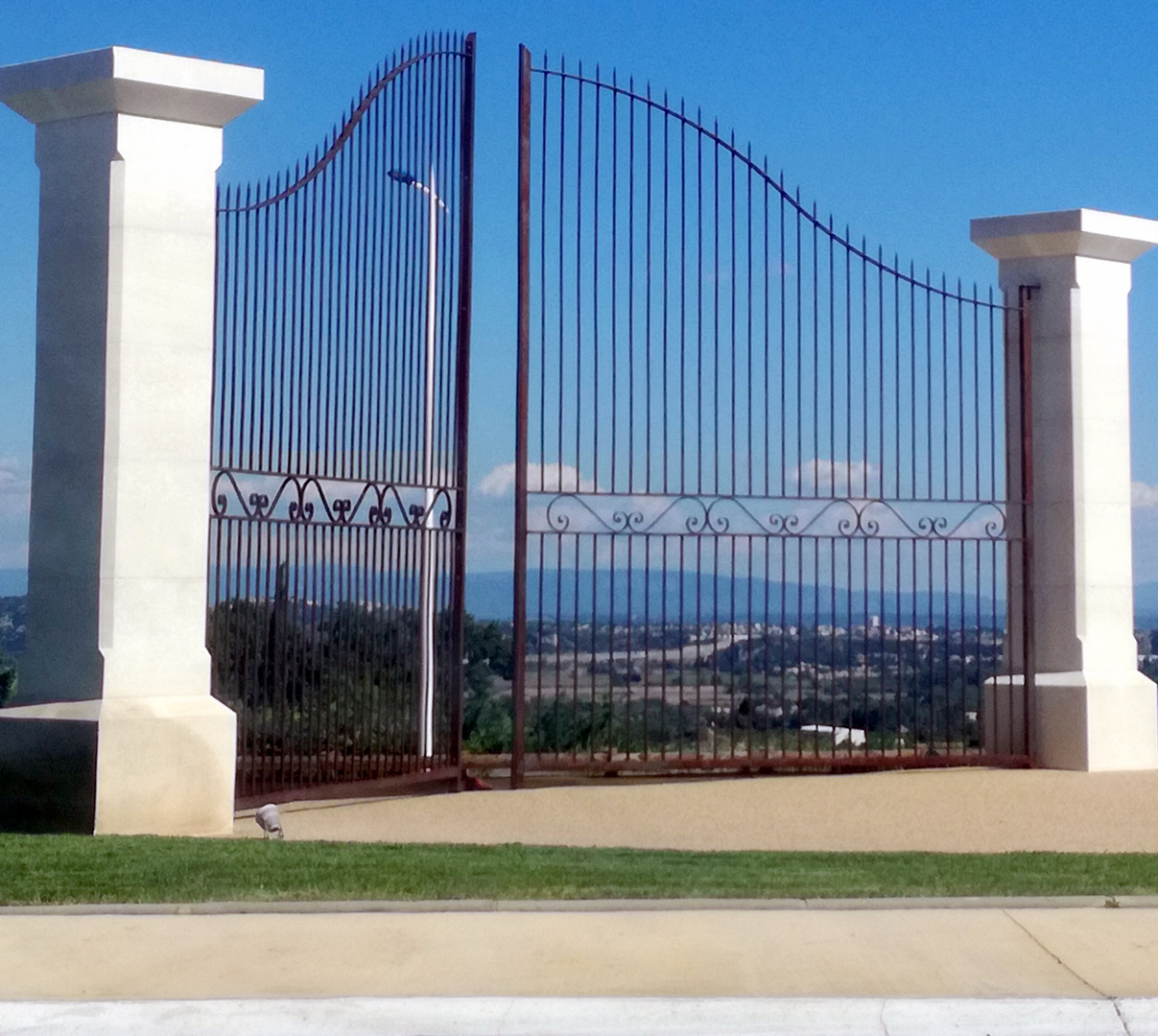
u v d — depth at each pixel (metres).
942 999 6.37
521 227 13.81
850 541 14.70
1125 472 15.73
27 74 10.99
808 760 14.52
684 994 6.42
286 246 12.00
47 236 11.04
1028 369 15.53
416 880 8.36
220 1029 6.06
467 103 13.98
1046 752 15.24
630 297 14.07
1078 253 15.48
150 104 10.90
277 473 11.89
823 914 7.83
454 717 13.73
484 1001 6.25
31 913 7.68
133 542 10.75
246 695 11.64
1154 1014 6.30
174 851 9.16
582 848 9.98
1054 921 7.74
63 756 10.44
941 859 9.63
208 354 11.14
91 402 10.79
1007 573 15.61
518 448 13.73
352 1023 6.13
